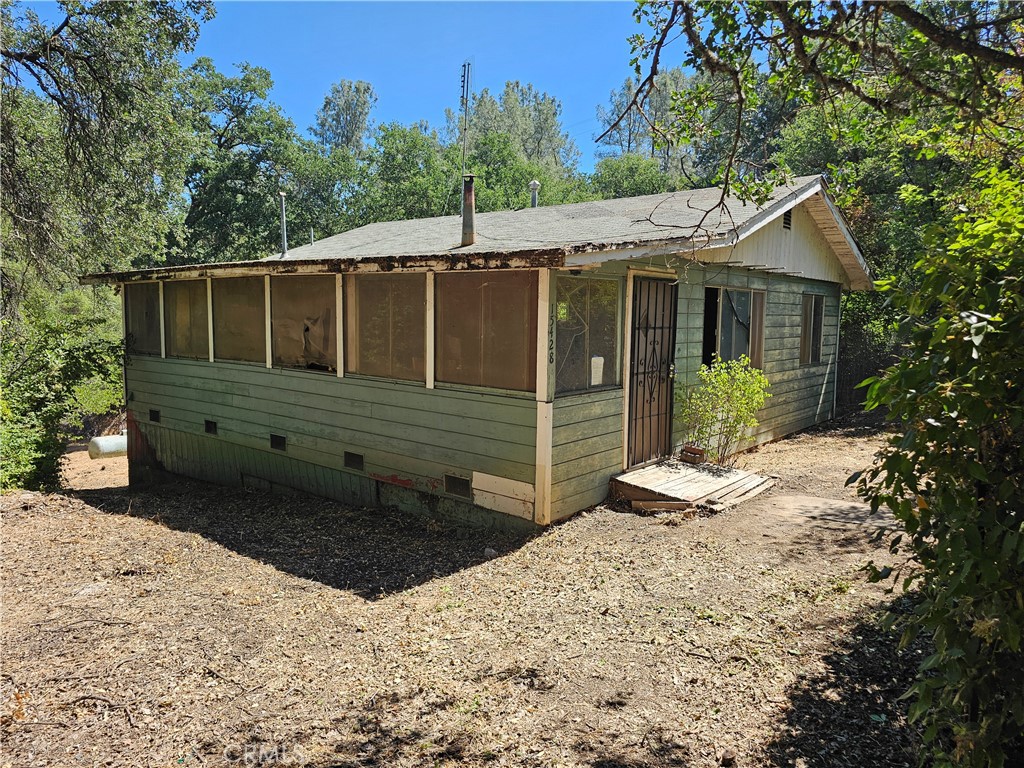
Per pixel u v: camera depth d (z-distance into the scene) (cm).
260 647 397
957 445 197
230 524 722
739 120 357
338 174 3256
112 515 749
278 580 523
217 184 3033
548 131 6656
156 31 1223
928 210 1234
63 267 1281
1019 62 264
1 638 407
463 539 625
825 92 356
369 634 416
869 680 335
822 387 1209
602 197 3170
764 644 380
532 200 1155
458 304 655
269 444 877
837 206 1041
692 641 389
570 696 336
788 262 1002
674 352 774
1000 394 183
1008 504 194
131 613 448
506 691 342
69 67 1130
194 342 986
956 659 201
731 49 342
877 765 270
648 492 660
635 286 702
